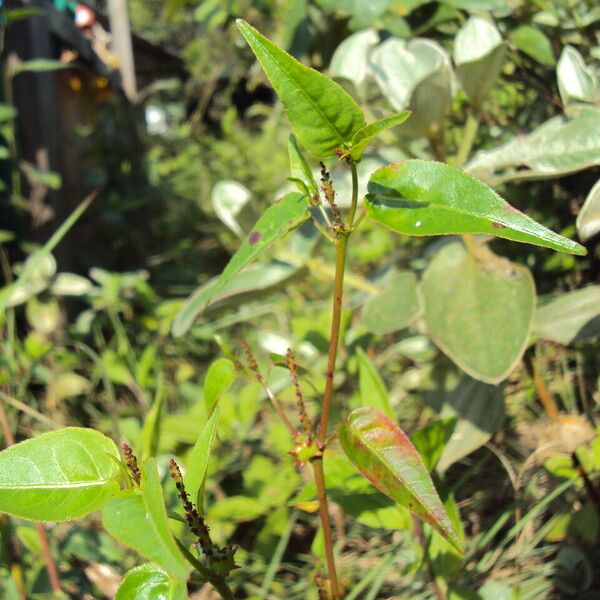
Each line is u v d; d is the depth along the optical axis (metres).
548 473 0.35
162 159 1.44
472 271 0.26
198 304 0.31
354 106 0.15
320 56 0.41
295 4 0.39
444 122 0.28
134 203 1.03
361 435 0.17
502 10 0.34
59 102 0.97
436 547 0.26
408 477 0.16
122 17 1.27
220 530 0.36
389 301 0.29
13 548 0.33
